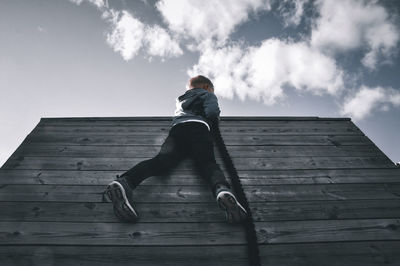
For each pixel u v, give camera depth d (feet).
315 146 7.41
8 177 5.96
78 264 4.05
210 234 4.54
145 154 6.97
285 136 7.95
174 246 4.33
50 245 4.34
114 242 4.39
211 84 7.04
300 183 5.90
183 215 4.93
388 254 4.27
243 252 4.24
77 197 5.40
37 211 5.02
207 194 5.48
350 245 4.41
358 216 4.99
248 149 7.21
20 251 4.24
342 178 6.08
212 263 4.08
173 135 5.89
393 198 5.48
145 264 4.06
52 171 6.21
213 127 6.53
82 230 4.61
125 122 8.82
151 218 4.85
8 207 5.10
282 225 4.75
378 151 7.13
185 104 6.21
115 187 4.34
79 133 8.00
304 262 4.12
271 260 4.13
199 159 5.28
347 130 8.36
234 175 5.39
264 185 5.81
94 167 6.40
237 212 4.33
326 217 4.96
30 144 7.29
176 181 5.82
